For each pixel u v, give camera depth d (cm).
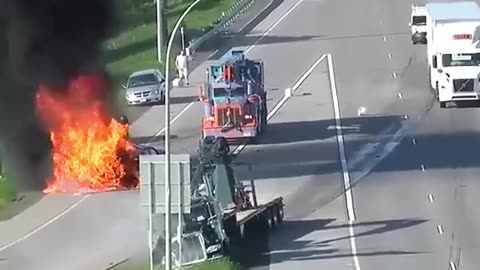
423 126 5619
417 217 4316
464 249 3941
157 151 5066
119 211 4556
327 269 3769
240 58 5556
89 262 3966
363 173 4916
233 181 4175
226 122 5397
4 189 4747
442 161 5034
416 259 3847
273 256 3925
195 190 3956
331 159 5144
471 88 5912
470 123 5625
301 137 5512
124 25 5562
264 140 5481
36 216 4562
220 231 3866
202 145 4369
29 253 4128
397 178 4828
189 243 3781
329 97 6247
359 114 5878
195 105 6228
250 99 5434
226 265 3756
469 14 6178
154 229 3734
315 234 4162
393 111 5909
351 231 4181
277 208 4259
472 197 4531
